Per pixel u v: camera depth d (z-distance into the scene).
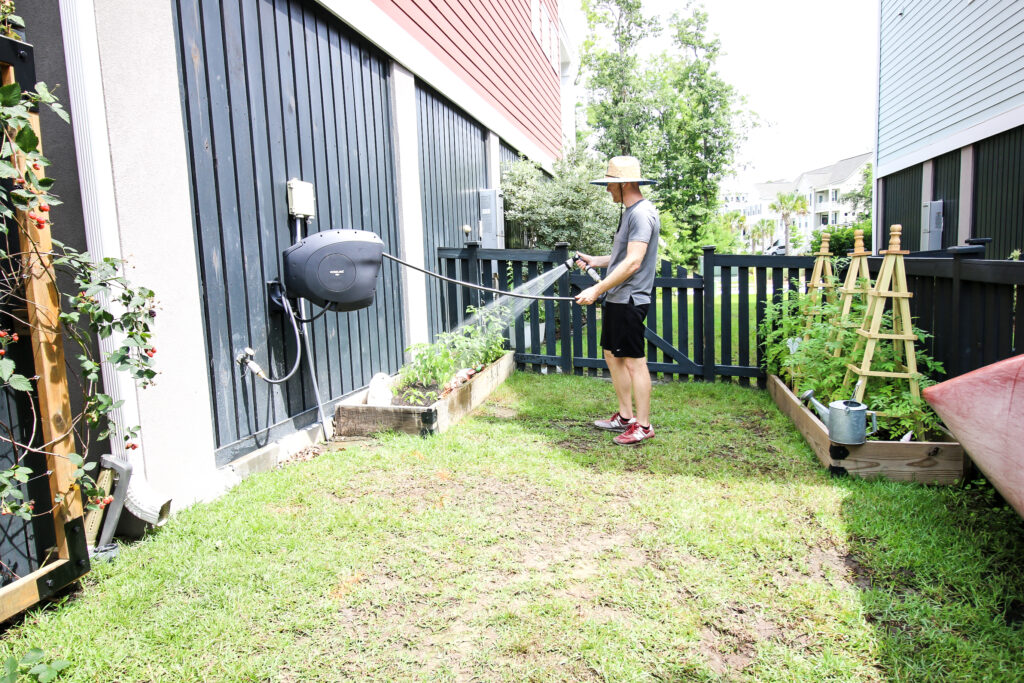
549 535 2.64
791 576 2.30
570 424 4.28
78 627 2.01
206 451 2.96
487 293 6.03
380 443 3.84
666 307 5.75
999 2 8.67
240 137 3.26
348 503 2.95
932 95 11.45
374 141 4.77
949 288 3.52
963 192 10.16
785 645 1.92
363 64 4.60
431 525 2.71
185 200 2.80
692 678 1.78
